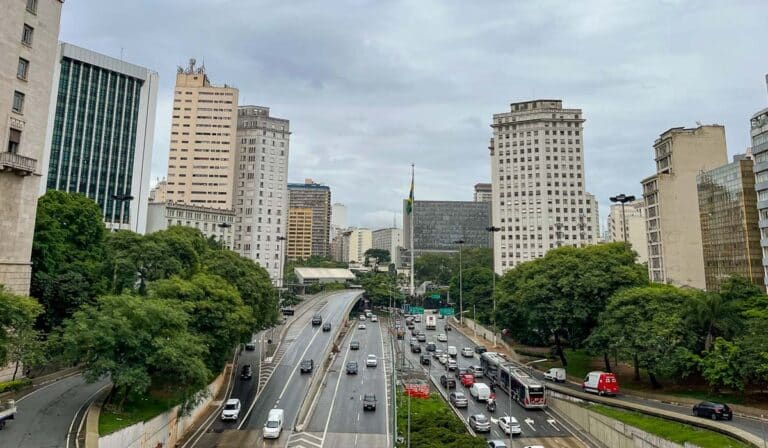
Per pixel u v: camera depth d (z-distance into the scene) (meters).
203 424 54.22
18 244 51.50
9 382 47.09
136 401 46.56
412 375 74.06
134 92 139.88
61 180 125.50
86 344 40.56
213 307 56.12
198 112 190.38
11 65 51.66
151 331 44.09
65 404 44.03
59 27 58.31
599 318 65.69
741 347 51.34
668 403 55.84
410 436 45.66
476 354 98.69
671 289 62.91
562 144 198.62
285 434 51.28
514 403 65.88
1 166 49.53
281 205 196.75
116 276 60.84
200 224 162.50
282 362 85.88
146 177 140.62
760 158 87.31
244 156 194.00
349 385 72.81
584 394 60.88
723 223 103.88
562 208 196.12
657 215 118.50
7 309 38.78
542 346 97.94
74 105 129.12
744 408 49.72
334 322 125.31
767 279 84.88
